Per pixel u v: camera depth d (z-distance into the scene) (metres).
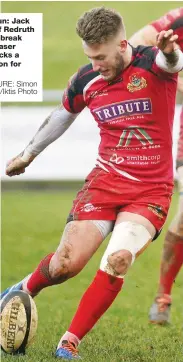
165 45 15.98
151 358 17.14
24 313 16.66
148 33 19.84
